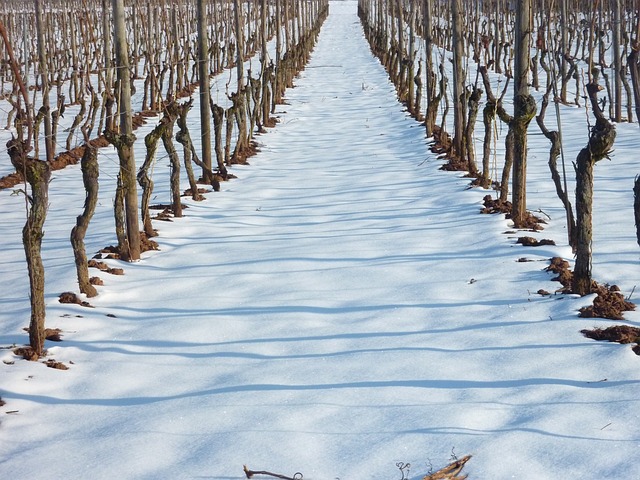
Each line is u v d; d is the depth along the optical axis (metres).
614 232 8.30
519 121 8.48
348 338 5.89
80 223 6.90
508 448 4.15
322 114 21.52
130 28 40.72
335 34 60.41
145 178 9.01
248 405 4.85
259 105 19.06
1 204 11.95
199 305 6.77
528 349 5.41
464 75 12.93
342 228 9.32
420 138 16.22
